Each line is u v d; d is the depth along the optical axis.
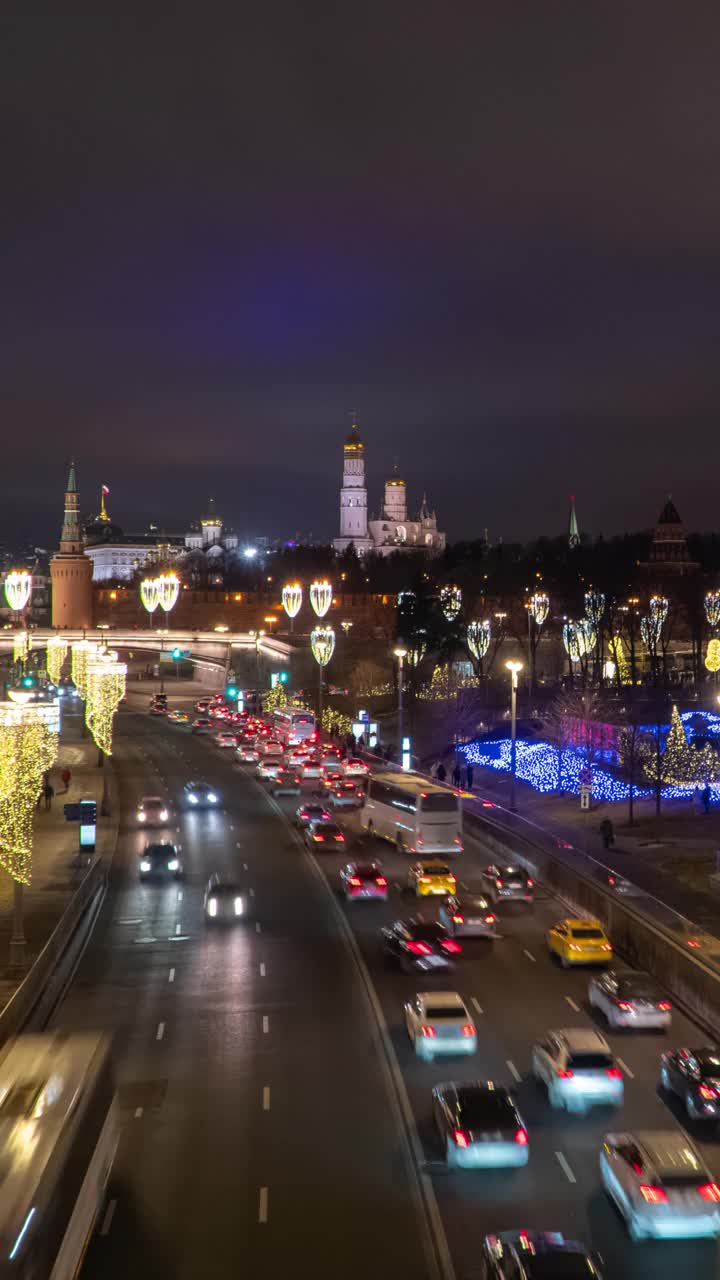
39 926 46.62
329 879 54.69
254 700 155.12
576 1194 22.94
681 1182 21.12
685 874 55.41
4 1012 29.58
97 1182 21.00
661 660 155.50
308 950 42.22
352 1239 21.25
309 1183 23.55
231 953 41.84
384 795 64.62
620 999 33.31
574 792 79.81
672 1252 20.59
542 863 53.50
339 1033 33.00
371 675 153.38
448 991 36.47
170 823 70.81
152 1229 21.59
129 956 41.53
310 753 97.00
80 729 127.88
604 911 44.53
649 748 75.44
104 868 55.84
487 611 182.62
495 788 86.56
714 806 73.25
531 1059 30.73
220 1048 31.73
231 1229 21.64
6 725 54.88
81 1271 20.05
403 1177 23.77
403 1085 28.92
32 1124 18.80
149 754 107.06
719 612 155.50
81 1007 35.53
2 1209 16.36
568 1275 17.64
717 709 96.00
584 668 130.38
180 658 193.12
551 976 39.00
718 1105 25.97
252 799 80.81
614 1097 27.12
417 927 41.12
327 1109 27.41
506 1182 23.48
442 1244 21.02
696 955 36.28
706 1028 33.62
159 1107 27.58
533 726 108.81
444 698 137.00
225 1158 24.75
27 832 58.97
